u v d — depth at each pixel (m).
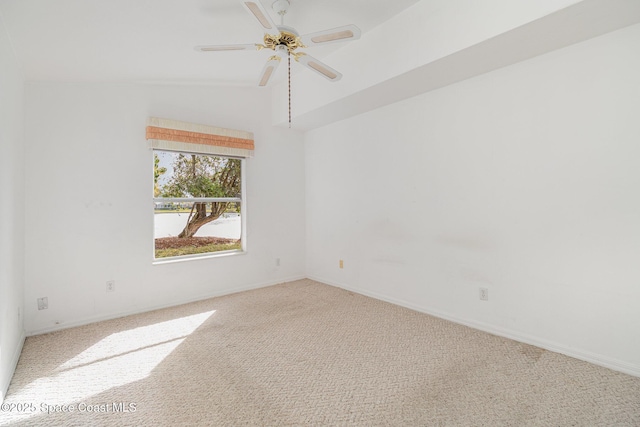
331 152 4.48
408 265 3.50
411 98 3.41
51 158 2.97
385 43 2.93
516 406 1.79
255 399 1.90
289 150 4.79
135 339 2.76
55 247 2.99
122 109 3.36
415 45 2.67
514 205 2.64
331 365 2.29
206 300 3.86
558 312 2.42
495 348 2.51
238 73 3.65
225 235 4.25
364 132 3.97
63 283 3.03
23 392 2.00
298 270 4.91
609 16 1.95
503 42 2.26
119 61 2.84
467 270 2.97
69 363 2.35
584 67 2.26
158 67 3.11
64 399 1.92
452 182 3.07
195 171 3.96
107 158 3.26
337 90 3.48
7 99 2.09
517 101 2.60
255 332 2.89
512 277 2.67
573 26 2.07
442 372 2.17
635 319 2.09
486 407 1.79
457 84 3.00
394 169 3.62
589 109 2.25
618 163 2.14
